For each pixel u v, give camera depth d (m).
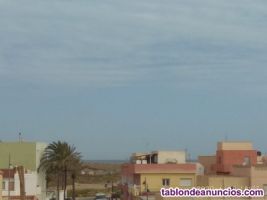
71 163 109.56
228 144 93.69
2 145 114.00
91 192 145.00
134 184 81.44
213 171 96.88
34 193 103.69
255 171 68.50
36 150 114.25
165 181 80.19
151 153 94.25
